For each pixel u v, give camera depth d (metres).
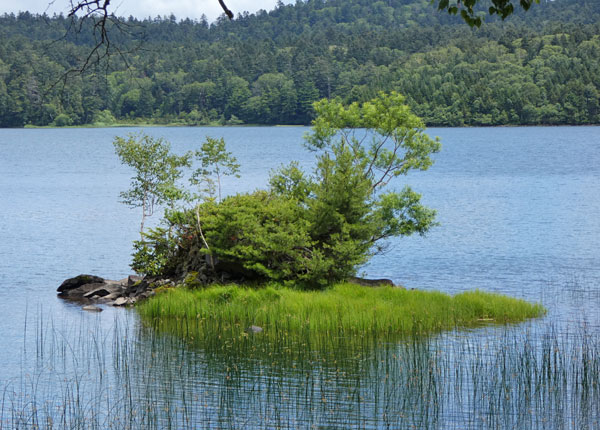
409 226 37.50
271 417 17.14
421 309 27.64
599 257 44.94
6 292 34.56
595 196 79.06
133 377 20.53
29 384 19.94
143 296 32.47
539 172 109.88
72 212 67.88
